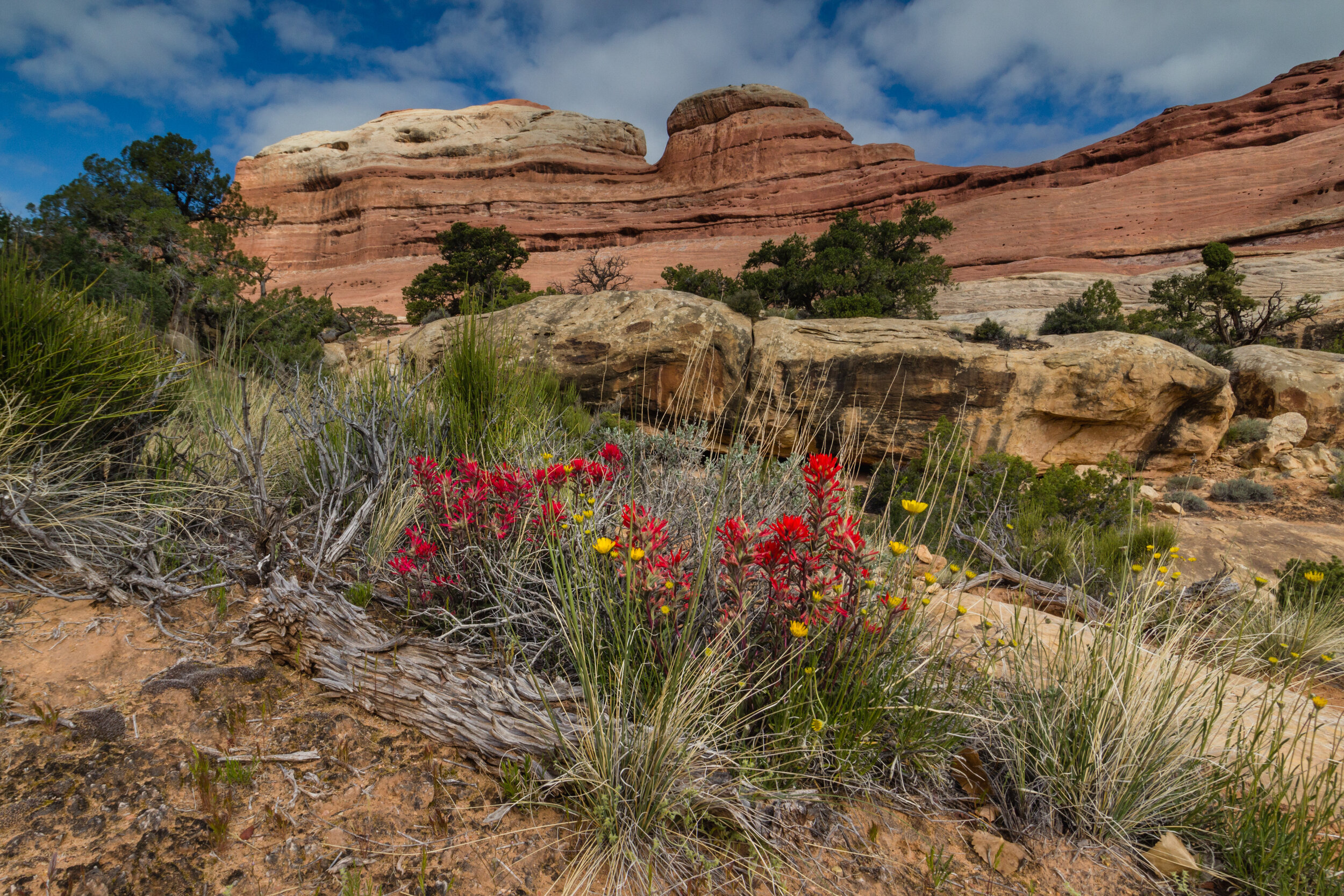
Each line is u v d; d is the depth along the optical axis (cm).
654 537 193
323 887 137
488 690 185
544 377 539
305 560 241
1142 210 6969
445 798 167
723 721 190
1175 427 1495
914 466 853
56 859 130
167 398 309
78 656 191
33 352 257
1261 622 384
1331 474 1466
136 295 972
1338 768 204
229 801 151
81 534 236
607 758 165
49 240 1159
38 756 154
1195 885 174
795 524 182
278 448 340
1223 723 212
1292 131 7906
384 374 402
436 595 238
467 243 4550
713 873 158
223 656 205
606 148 12388
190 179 3588
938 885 161
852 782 186
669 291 1262
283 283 10800
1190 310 3272
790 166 10606
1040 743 205
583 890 147
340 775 170
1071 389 1322
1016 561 584
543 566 247
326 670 200
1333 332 3088
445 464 323
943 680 221
